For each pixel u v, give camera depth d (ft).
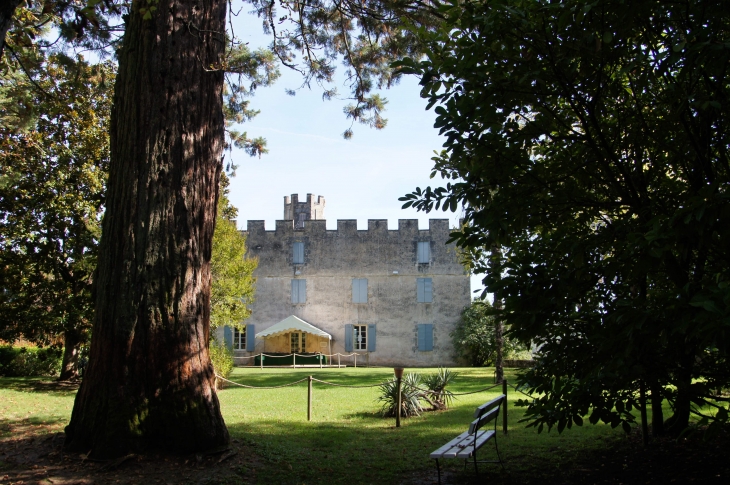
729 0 14.17
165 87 24.47
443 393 42.91
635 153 19.94
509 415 37.32
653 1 14.35
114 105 25.36
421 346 112.88
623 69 15.60
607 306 18.37
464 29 17.44
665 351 15.89
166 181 24.02
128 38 25.25
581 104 17.46
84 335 56.39
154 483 19.93
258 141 48.98
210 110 25.89
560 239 18.30
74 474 20.33
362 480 21.45
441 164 22.30
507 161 17.81
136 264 23.36
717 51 14.10
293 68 32.91
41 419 32.81
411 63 17.70
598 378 16.28
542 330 17.51
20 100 41.78
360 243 116.06
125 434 22.00
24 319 53.67
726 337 11.98
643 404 18.48
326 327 114.52
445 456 19.53
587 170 18.99
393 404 38.37
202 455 22.48
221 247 63.00
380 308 114.32
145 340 22.98
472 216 18.83
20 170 53.16
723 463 21.30
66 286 56.13
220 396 51.62
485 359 109.29
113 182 24.57
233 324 67.10
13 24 26.61
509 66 16.83
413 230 115.75
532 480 21.06
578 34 15.97
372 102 40.32
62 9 26.99
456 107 17.22
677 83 16.48
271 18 31.96
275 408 42.70
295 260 116.37
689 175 18.84
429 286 114.21
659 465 21.77
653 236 13.58
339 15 39.11
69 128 55.01
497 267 18.53
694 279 16.69
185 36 25.14
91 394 22.97
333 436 29.81
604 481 20.33
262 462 23.11
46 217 54.24
